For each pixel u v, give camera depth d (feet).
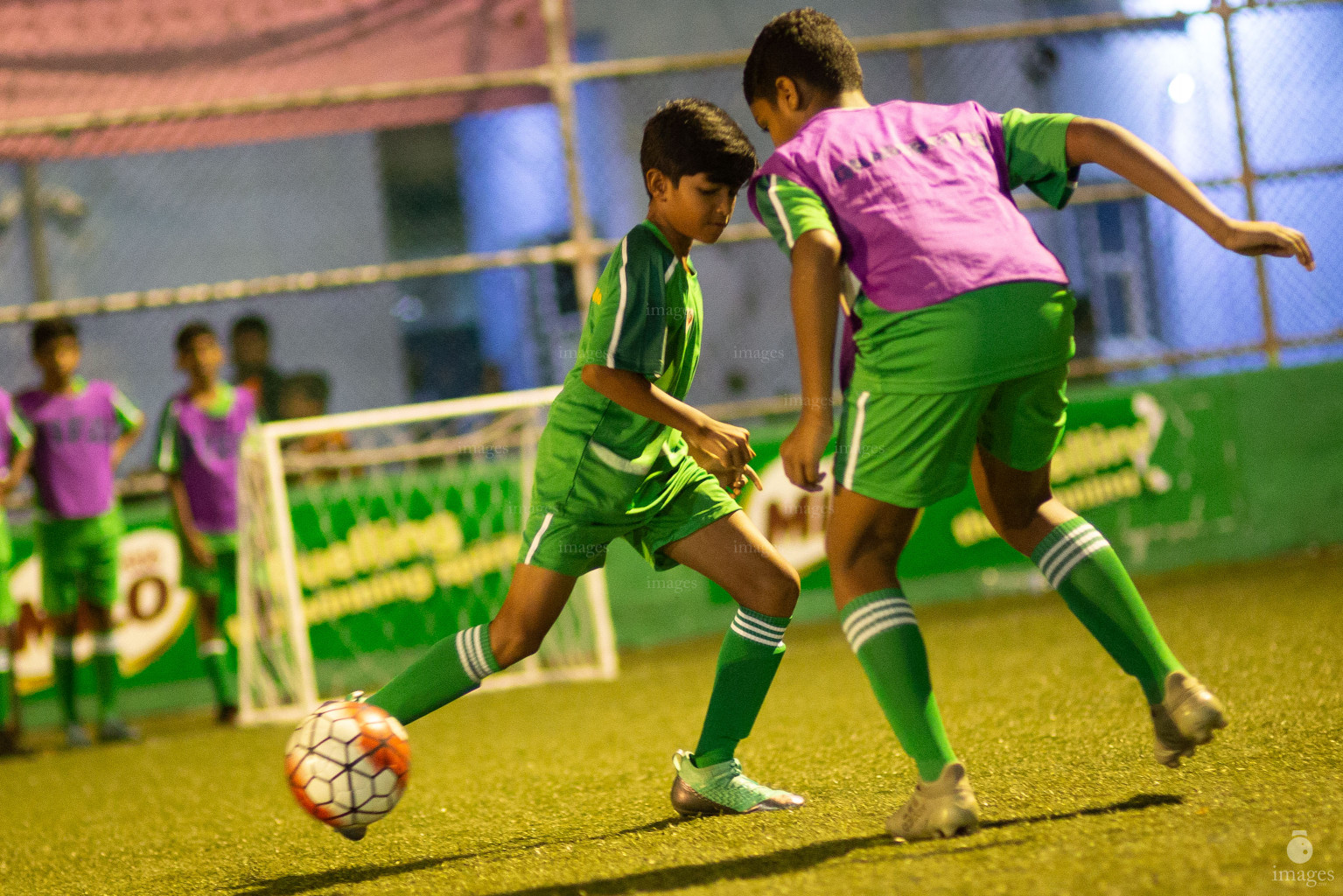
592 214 100.83
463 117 64.54
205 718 56.90
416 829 27.17
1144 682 21.54
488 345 107.65
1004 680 40.52
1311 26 71.87
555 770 33.76
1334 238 72.23
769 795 24.45
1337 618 44.83
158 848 28.48
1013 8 113.91
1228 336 73.41
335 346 106.63
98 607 53.72
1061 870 17.06
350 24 60.08
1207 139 73.05
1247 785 21.65
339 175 109.19
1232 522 67.82
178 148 62.69
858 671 47.80
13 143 60.29
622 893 18.88
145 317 100.53
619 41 114.42
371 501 58.85
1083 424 65.87
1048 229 72.79
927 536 64.69
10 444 52.44
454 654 23.94
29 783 43.06
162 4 58.59
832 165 20.65
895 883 17.37
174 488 55.77
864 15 113.60
